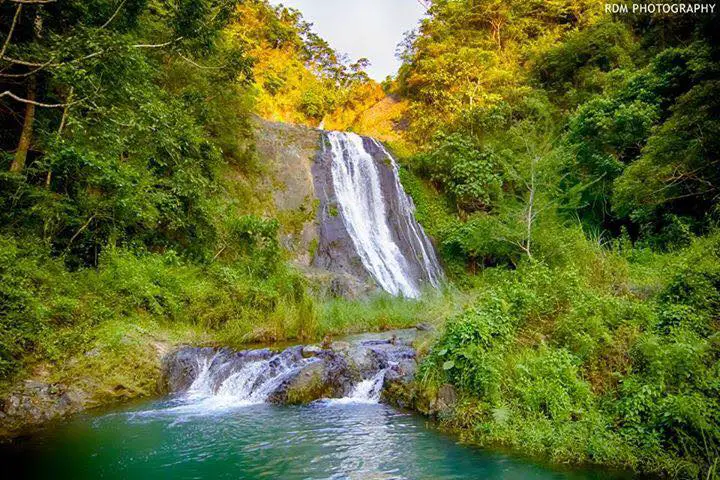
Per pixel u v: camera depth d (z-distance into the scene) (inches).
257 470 185.6
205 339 410.3
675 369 200.4
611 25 1002.1
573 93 971.9
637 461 177.6
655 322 241.6
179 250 534.3
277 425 242.4
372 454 198.7
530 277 308.5
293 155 913.5
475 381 234.7
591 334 248.7
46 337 303.1
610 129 670.5
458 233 856.9
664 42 928.3
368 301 577.3
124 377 314.5
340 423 242.5
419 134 1228.5
